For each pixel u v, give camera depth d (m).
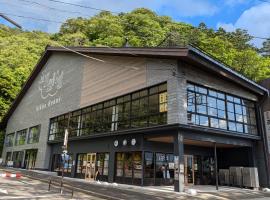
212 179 20.25
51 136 28.61
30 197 11.02
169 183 17.83
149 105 17.02
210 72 17.23
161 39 48.44
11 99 47.00
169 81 15.77
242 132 18.72
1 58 51.88
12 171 26.33
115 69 20.81
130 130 17.33
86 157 22.41
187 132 15.27
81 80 25.16
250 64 39.94
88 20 63.47
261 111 20.38
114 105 20.27
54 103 29.31
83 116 23.80
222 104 18.03
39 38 67.19
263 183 18.81
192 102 16.00
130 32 51.78
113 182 18.53
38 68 34.62
